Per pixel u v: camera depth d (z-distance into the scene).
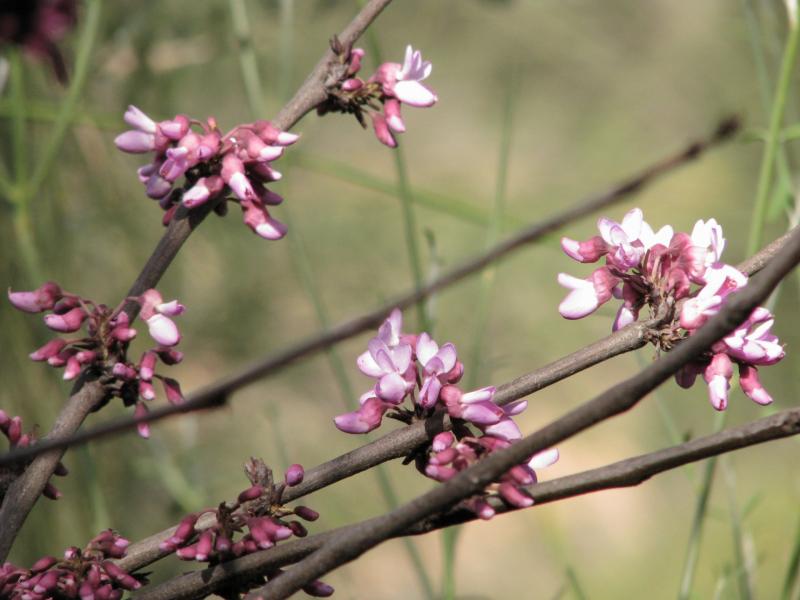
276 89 1.56
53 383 1.15
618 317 0.91
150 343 1.35
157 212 1.41
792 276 1.09
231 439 1.48
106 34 1.32
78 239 1.29
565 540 1.56
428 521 0.87
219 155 0.91
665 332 0.90
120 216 1.34
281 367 0.82
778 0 1.30
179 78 1.45
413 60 0.93
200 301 1.56
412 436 0.90
